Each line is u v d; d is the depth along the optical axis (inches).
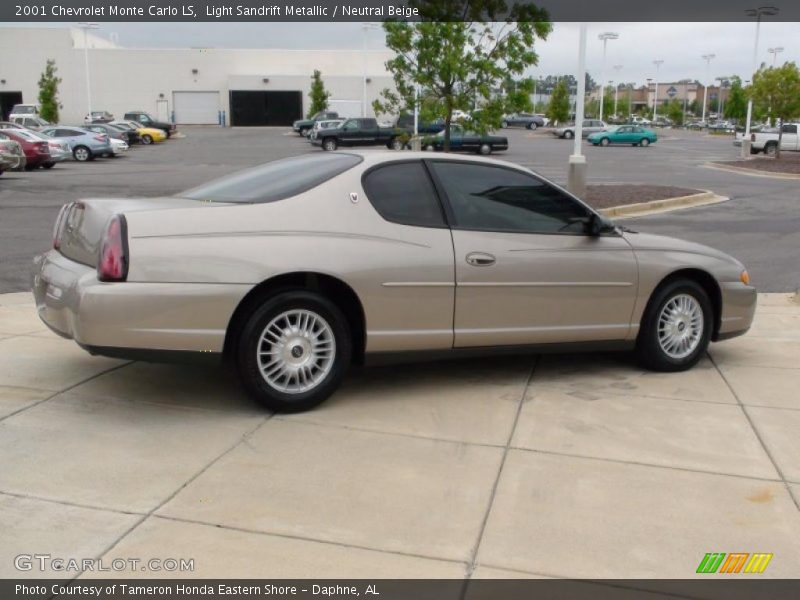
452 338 211.5
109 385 217.0
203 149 1729.8
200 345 184.9
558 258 220.8
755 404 217.8
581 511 155.0
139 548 136.6
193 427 189.6
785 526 151.9
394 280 201.2
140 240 179.9
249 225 190.1
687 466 176.7
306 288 197.2
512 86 631.2
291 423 194.1
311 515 149.9
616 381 235.8
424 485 163.6
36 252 452.1
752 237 557.3
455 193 215.2
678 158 1569.9
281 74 2918.3
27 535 139.4
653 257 235.8
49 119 2546.8
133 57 2896.2
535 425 198.2
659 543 144.5
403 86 641.0
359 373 236.1
